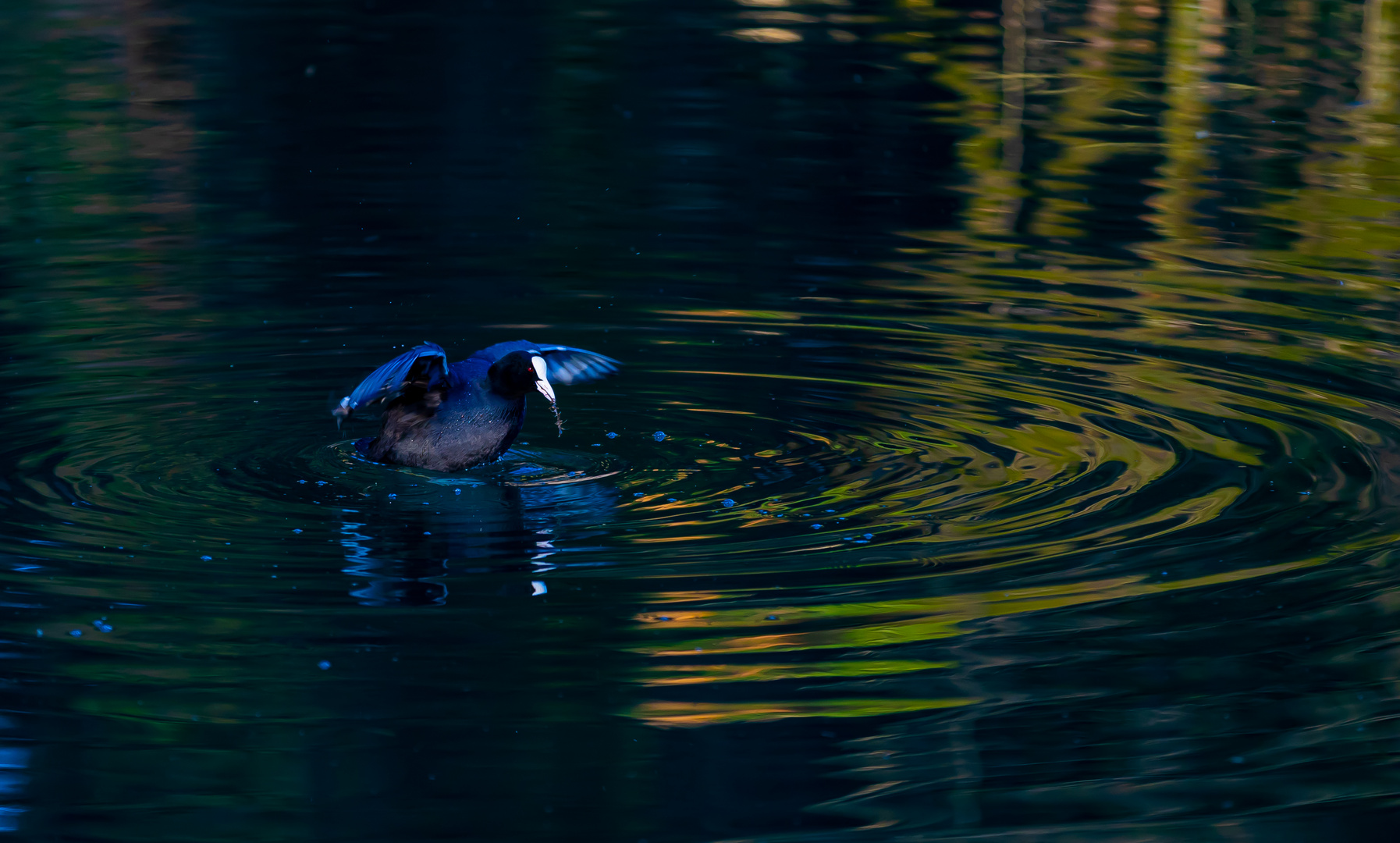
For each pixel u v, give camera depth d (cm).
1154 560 1075
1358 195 2134
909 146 2405
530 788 820
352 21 3269
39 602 991
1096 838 782
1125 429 1345
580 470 1264
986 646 961
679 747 852
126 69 2836
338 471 1255
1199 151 2362
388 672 924
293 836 775
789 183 2223
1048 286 1786
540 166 2305
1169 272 1831
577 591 1029
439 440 1240
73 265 1827
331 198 2134
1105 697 906
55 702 884
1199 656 948
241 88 2717
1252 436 1320
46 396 1411
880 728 872
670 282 1809
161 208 2070
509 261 1878
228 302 1716
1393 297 1725
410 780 823
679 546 1104
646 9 3428
